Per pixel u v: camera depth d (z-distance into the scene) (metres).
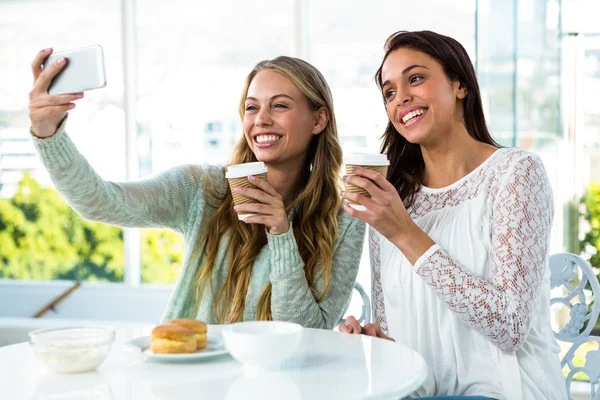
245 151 1.96
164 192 1.80
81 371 1.09
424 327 1.55
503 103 2.94
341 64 3.42
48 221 3.87
